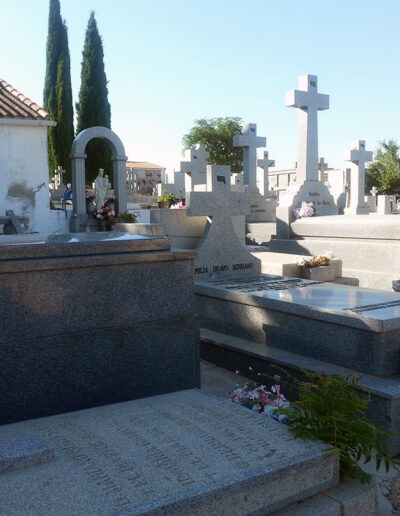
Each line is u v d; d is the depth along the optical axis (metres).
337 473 2.78
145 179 33.94
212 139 41.94
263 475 2.46
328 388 3.12
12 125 13.79
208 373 5.12
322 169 28.75
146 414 3.20
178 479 2.39
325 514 2.56
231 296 5.38
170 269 4.00
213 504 2.35
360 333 4.13
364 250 9.02
